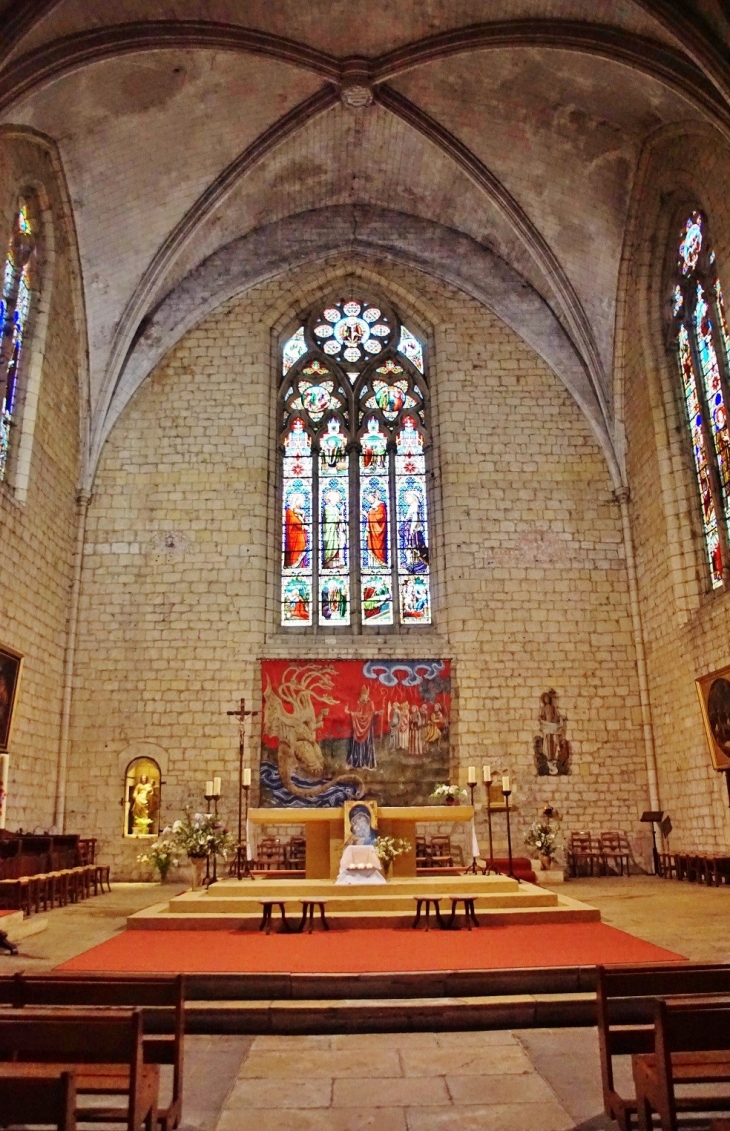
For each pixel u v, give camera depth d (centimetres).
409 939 967
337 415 2238
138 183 1884
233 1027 717
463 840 1908
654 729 1952
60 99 1592
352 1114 527
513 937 971
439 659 2005
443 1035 706
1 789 1530
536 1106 536
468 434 2153
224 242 2248
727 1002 438
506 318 2230
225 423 2144
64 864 1608
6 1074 371
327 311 2291
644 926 1067
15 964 868
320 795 1914
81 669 1972
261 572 2050
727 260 1552
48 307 1794
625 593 2062
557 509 2111
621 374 2069
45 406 1803
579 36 1563
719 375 1675
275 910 1105
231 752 1934
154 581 2031
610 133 1784
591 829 1917
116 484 2092
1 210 1564
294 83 1859
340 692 1977
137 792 1917
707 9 1330
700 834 1719
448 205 2223
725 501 1675
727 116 1402
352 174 2202
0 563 1579
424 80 1870
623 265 1967
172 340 2189
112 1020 421
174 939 987
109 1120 452
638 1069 477
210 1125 512
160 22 1570
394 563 2128
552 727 1972
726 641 1584
